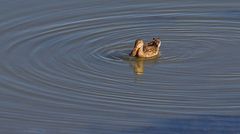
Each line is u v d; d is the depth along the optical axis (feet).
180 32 238.68
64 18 245.24
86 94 201.46
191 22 244.83
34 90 203.51
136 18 246.88
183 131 183.21
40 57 221.66
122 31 238.89
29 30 236.63
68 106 195.42
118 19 246.06
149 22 244.83
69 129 184.96
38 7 250.98
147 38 235.20
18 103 197.16
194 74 212.64
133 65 217.77
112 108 194.08
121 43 231.50
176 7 253.65
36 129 185.26
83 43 230.07
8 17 244.22
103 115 190.80
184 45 230.07
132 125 186.09
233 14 249.14
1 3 252.42
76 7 252.42
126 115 190.49
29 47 226.99
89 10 250.78
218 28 241.14
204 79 209.67
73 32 236.63
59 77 210.59
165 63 218.79
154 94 201.67
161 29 241.14
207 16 248.32
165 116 189.88
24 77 210.38
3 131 184.44
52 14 247.29
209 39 233.96
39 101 197.98
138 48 220.43
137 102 197.06
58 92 202.39
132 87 205.57
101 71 214.28
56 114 191.62
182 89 204.33
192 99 198.70
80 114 191.42
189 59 221.25
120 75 212.23
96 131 184.03
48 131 184.24
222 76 211.20
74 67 216.33
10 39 231.09
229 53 224.74
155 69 215.51
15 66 216.54
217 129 183.73
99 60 220.43
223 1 257.55
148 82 208.13
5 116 191.01
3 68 215.51
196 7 253.65
